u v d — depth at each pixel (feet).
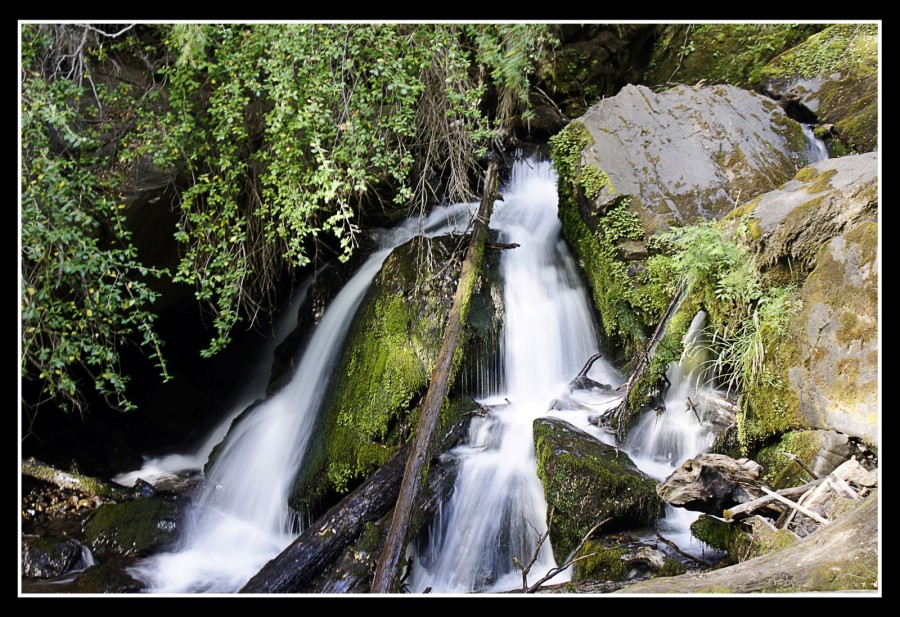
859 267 14.58
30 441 22.95
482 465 17.88
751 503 12.82
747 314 16.69
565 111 29.94
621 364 20.99
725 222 17.83
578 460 15.98
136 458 24.80
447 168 26.25
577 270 23.09
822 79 24.66
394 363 20.08
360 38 17.71
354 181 19.94
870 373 13.83
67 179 17.39
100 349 17.26
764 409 15.66
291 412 22.66
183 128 18.02
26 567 17.93
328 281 25.03
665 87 28.60
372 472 18.86
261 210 19.12
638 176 21.18
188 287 23.70
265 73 19.80
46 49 18.16
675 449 17.65
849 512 11.21
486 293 21.68
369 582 15.93
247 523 20.70
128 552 18.78
